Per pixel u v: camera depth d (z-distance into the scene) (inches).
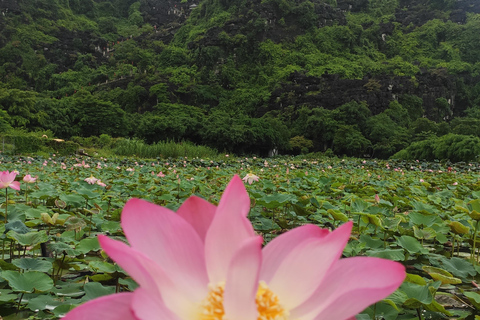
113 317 34.3
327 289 37.1
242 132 1873.8
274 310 36.3
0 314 106.4
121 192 329.7
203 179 464.4
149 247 39.0
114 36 4018.2
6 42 3334.2
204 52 2891.2
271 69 2861.7
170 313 32.7
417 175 697.6
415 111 2442.2
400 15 3710.6
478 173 816.9
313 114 2233.0
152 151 1214.9
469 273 136.9
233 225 38.5
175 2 4534.9
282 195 201.9
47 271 123.9
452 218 221.5
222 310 35.1
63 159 941.8
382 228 169.6
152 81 2711.6
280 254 41.6
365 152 1974.7
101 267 113.4
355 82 2395.4
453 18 3582.7
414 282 104.8
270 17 3048.7
